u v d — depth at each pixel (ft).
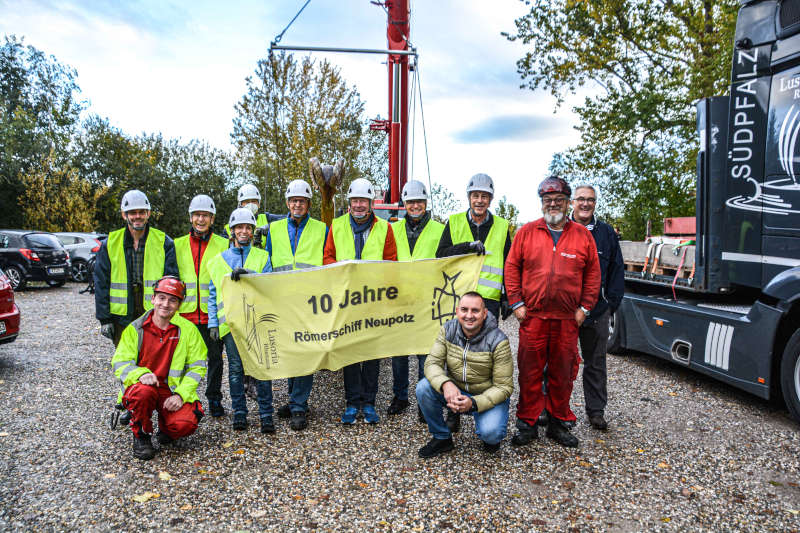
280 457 11.98
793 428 13.87
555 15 50.78
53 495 10.11
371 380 14.30
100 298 13.66
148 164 86.38
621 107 45.01
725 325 15.62
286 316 13.50
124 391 11.92
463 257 14.21
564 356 12.49
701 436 13.32
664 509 9.79
